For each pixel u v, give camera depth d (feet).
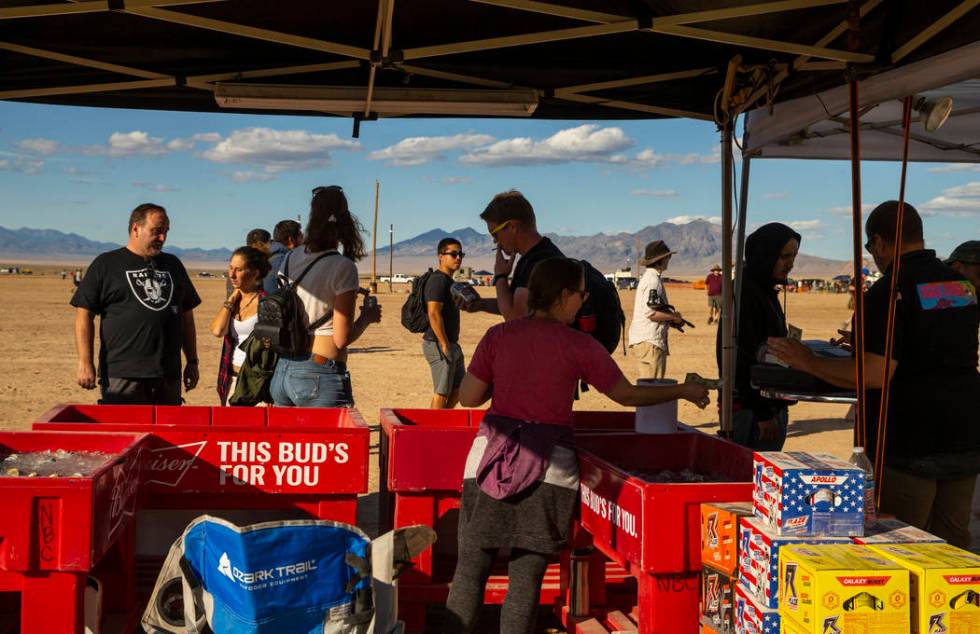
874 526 11.28
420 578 15.07
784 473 10.38
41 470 12.60
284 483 14.47
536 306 13.07
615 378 12.76
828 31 13.98
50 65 17.46
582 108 20.16
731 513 11.24
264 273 23.72
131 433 14.14
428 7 14.85
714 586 11.50
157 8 14.16
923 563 9.52
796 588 9.70
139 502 14.07
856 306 12.80
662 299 33.55
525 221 15.89
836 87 15.23
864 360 12.93
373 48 15.74
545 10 13.46
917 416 13.35
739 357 18.19
